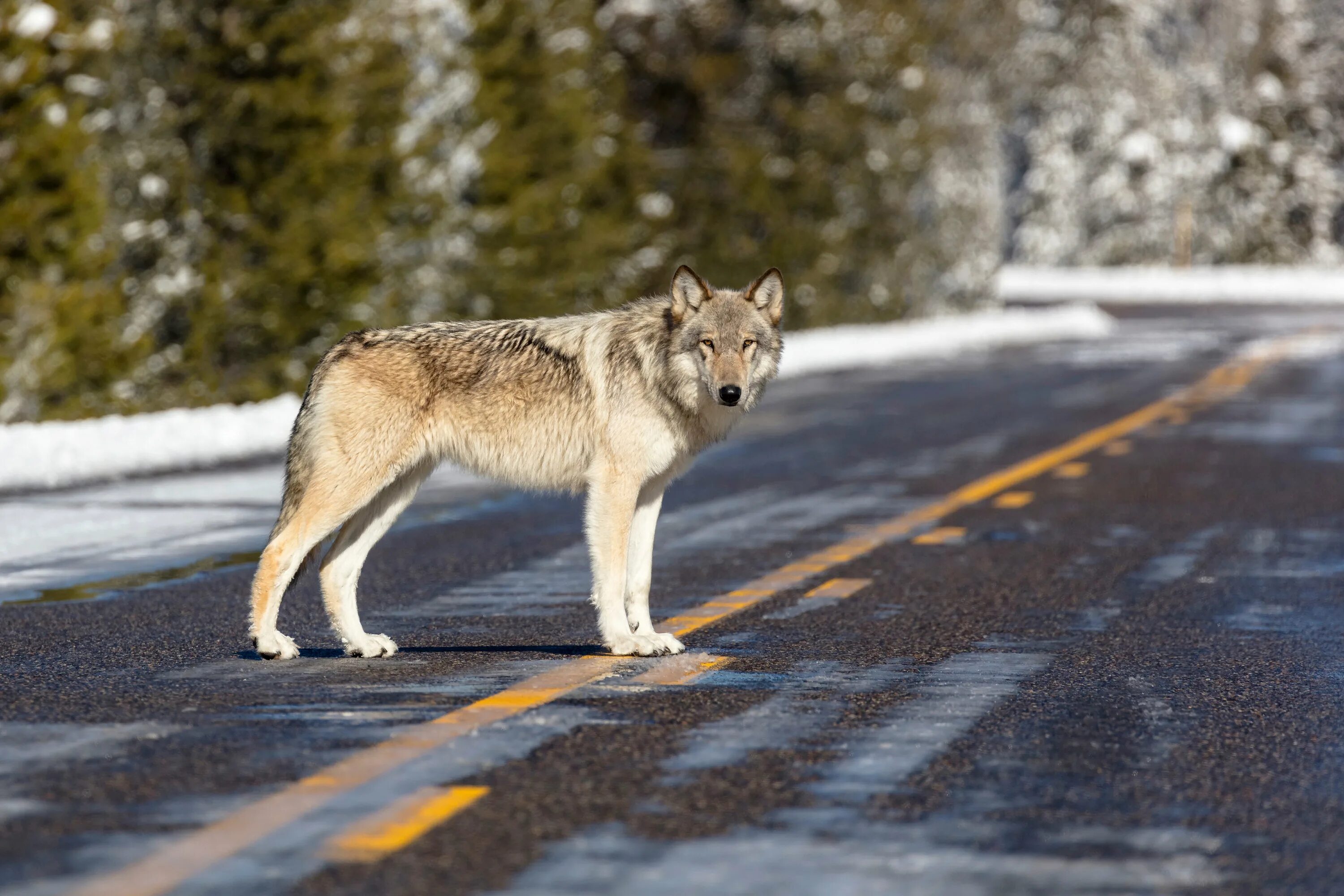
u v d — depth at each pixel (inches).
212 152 3179.1
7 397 2576.3
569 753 659.4
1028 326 5418.3
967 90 5944.9
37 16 2787.9
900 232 5413.4
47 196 2773.1
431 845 542.6
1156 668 850.1
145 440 1931.6
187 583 1135.0
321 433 893.8
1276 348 4471.0
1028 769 642.2
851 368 3794.3
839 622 992.2
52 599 1069.1
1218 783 625.3
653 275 4687.5
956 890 505.0
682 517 1492.4
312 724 709.3
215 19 3107.8
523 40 4033.0
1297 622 990.4
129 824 563.2
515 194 3934.5
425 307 3754.9
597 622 995.9
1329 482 1731.1
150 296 3110.2
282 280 3166.8
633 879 511.5
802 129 5093.5
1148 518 1478.8
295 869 519.2
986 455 2021.4
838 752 666.2
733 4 5093.5
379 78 3408.0
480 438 922.7
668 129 5118.1
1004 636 945.5
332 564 908.0
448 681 805.9
